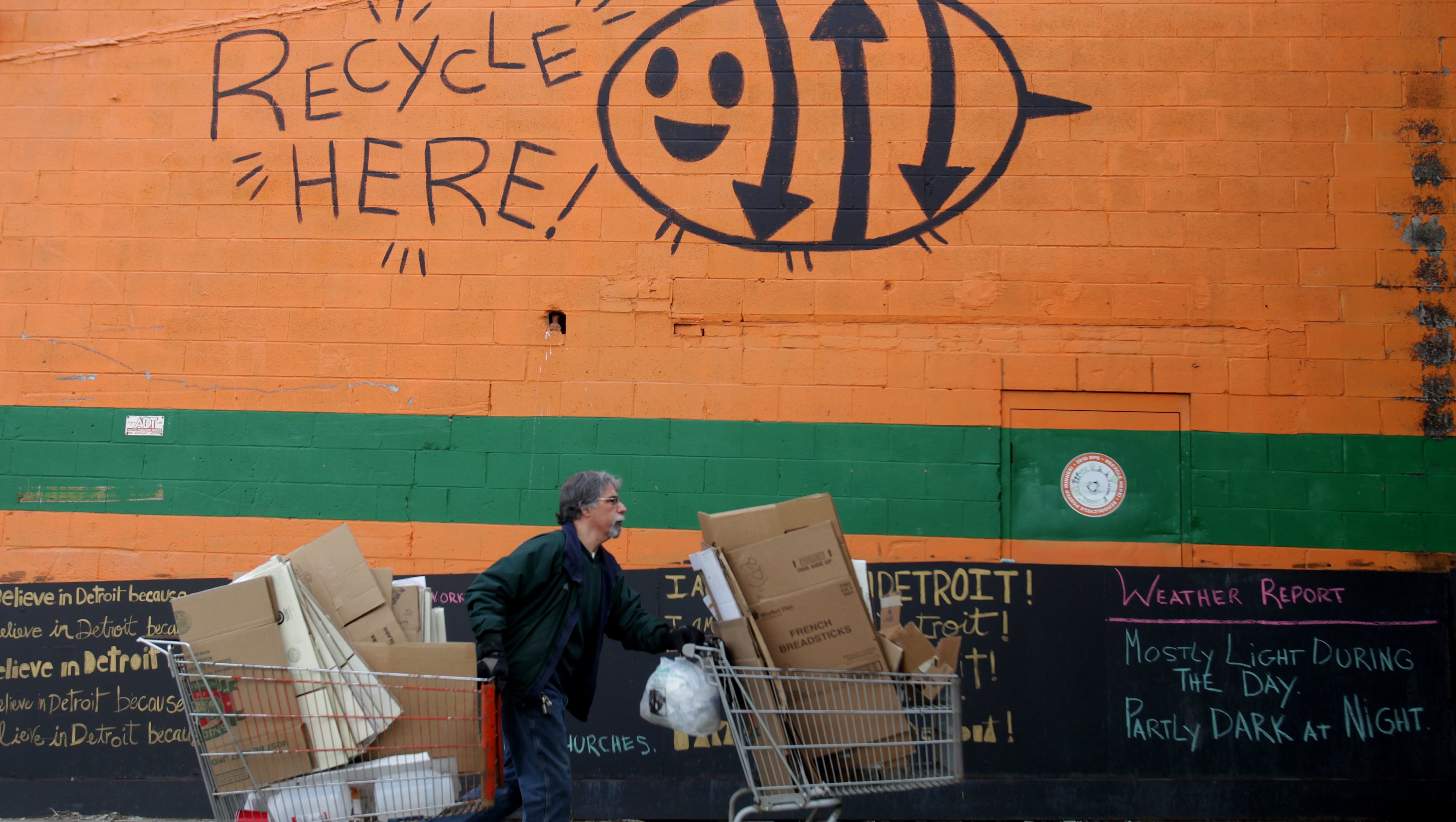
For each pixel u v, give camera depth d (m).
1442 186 5.81
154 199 6.01
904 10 6.02
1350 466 5.66
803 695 3.71
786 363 5.80
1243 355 5.74
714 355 5.82
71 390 5.89
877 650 3.75
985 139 5.93
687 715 3.69
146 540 5.75
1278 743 5.45
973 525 5.66
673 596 5.61
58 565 5.73
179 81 6.10
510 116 6.02
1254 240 5.81
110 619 5.67
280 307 5.92
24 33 6.12
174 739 5.55
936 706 3.75
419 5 6.10
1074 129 5.91
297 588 3.92
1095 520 5.68
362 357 5.88
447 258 5.93
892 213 5.89
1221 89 5.91
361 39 6.10
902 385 5.77
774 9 6.05
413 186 5.99
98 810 5.45
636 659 5.57
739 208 5.93
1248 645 5.52
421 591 4.41
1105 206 5.86
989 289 5.82
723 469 5.74
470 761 3.92
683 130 5.99
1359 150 5.85
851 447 5.74
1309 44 5.92
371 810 3.81
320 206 5.99
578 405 5.80
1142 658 5.53
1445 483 5.62
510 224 5.95
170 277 5.95
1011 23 6.00
